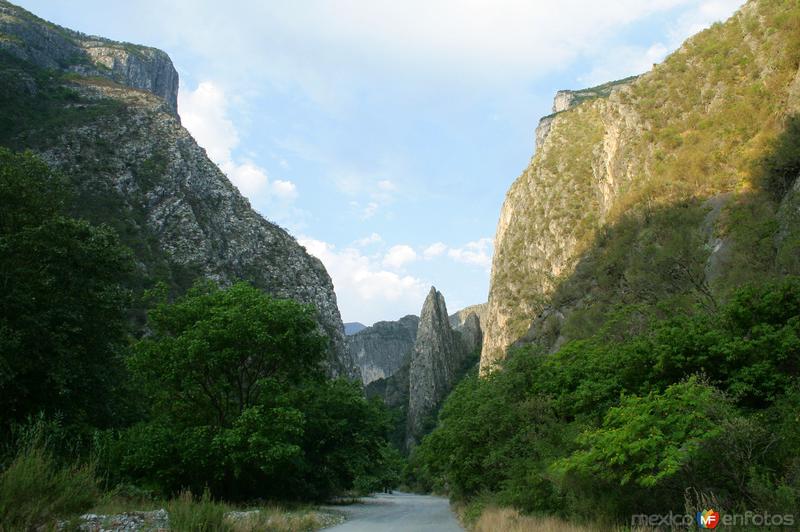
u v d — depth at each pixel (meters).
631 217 55.56
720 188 42.69
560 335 52.94
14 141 66.38
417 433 139.00
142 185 73.94
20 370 17.38
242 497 22.84
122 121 81.38
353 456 31.41
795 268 19.77
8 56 91.88
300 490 27.91
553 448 13.95
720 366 11.44
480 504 18.48
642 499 9.34
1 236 18.17
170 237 70.38
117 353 23.02
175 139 86.50
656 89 69.44
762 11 55.88
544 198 108.88
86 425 19.28
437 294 178.88
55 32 134.25
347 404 31.89
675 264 34.53
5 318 17.34
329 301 97.88
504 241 125.38
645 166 61.78
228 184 96.88
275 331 21.91
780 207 26.66
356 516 24.89
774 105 44.34
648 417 8.39
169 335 21.91
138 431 19.61
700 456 7.88
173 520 10.26
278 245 94.44
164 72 169.62
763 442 8.01
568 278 70.88
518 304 104.75
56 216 20.23
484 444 20.36
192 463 18.88
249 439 18.47
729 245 30.62
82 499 9.55
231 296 21.86
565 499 12.33
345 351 99.38
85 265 20.77
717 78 58.66
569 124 118.00
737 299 12.74
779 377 10.30
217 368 20.56
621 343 18.75
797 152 30.89
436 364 154.75
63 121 74.06
